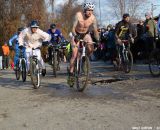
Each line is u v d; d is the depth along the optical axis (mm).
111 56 15383
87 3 8609
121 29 12617
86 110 6562
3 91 9609
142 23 15953
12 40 13297
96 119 5906
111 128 5367
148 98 7449
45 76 12805
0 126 5781
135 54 16234
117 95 7945
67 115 6262
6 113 6688
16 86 10539
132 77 11008
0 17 31812
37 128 5551
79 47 8766
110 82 10133
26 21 32469
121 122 5664
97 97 7801
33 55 10180
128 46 12570
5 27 31531
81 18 8625
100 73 12742
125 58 12539
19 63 12023
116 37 12664
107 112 6348
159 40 14836
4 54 23156
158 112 6191
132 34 12641
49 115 6328
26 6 32562
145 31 14961
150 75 11281
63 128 5480
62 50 13383
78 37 8680
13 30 31500
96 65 17156
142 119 5789
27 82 11461
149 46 14961
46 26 33875
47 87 9867
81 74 8602
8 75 14547
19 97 8445
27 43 10828
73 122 5789
